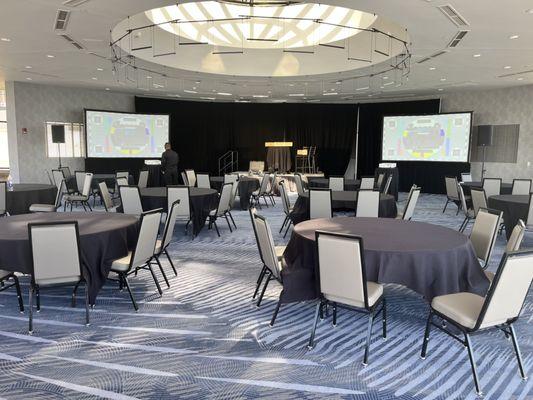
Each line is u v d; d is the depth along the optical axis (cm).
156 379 272
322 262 301
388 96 1470
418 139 1374
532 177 1220
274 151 1695
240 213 954
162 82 1202
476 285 330
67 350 310
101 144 1353
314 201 624
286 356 304
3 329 343
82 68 989
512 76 1052
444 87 1255
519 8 536
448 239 353
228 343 323
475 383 258
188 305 399
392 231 386
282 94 1447
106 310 385
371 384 269
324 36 1005
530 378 275
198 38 992
